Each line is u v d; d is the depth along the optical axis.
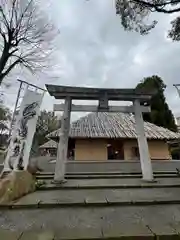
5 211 3.86
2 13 7.27
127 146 11.34
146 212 3.71
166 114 17.55
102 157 10.66
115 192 5.26
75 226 3.03
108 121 13.51
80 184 6.22
